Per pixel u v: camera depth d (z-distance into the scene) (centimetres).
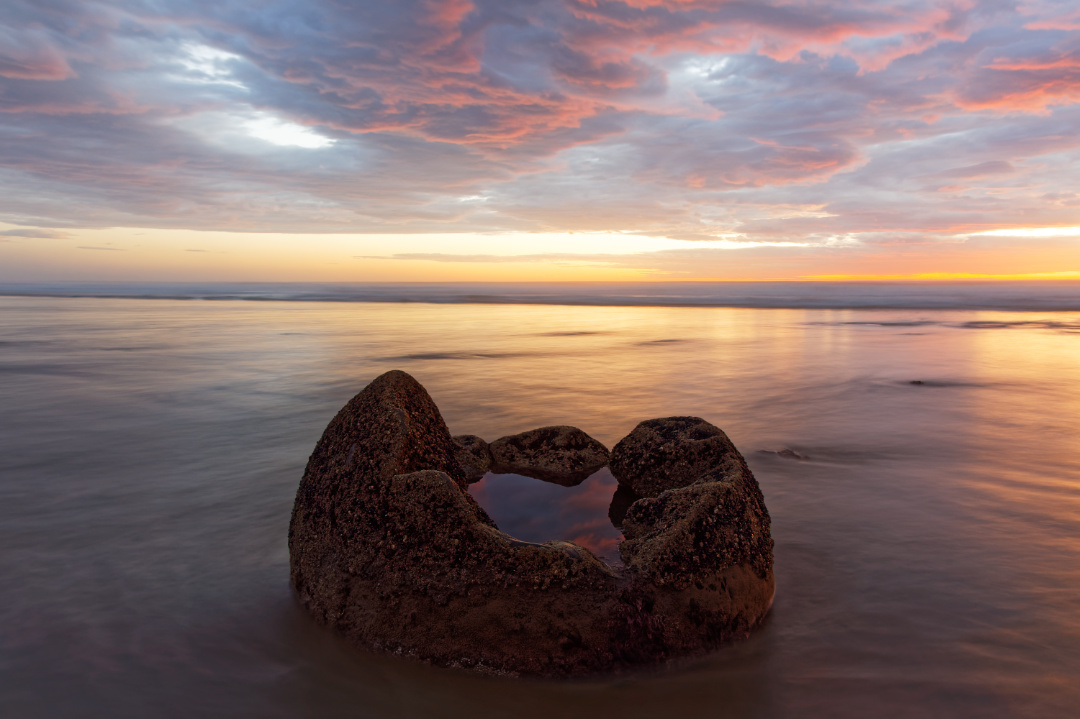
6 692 279
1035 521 466
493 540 304
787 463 630
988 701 268
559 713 266
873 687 280
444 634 295
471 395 1035
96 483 573
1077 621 329
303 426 808
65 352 1600
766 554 355
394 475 328
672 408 927
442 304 4578
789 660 301
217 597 363
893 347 1738
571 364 1409
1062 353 1588
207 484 570
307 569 345
